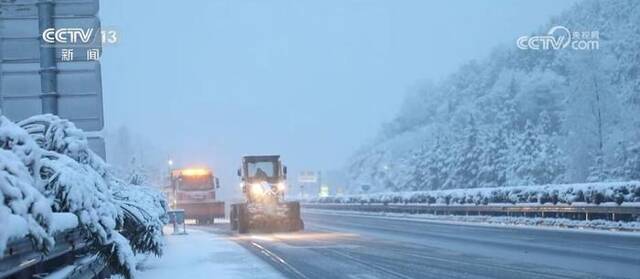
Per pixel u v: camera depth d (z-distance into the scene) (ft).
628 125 203.72
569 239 78.38
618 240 74.13
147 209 44.91
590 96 206.90
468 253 67.00
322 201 262.88
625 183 89.86
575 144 207.51
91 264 34.17
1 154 22.89
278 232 116.26
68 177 27.61
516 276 47.70
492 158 282.15
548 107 302.04
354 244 83.56
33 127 33.09
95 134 40.11
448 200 148.25
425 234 98.68
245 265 60.13
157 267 59.06
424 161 339.98
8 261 20.13
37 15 40.34
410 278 48.88
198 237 103.71
